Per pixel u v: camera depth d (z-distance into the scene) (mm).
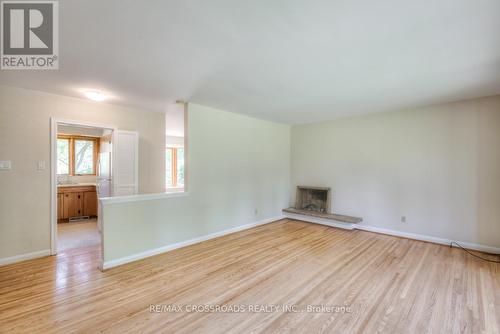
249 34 1903
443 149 3961
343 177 5156
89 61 2391
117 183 4109
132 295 2371
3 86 3049
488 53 2227
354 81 2953
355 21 1730
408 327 1908
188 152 3941
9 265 3061
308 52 2211
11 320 1966
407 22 1743
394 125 4469
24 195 3205
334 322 1968
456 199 3844
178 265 3105
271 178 5586
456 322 1971
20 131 3174
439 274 2844
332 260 3275
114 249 3074
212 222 4312
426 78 2854
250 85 3094
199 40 1996
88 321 1965
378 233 4613
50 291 2436
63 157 5797
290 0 1492
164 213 3625
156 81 2947
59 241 4012
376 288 2521
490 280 2688
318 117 5082
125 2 1501
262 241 4121
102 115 3963
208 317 2031
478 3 1525
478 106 3662
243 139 4910
